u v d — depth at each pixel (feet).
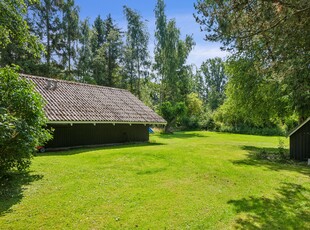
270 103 50.44
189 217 15.78
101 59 123.65
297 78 22.31
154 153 38.14
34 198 17.44
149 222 14.79
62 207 16.17
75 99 50.98
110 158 33.55
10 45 82.89
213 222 15.30
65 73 111.14
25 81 22.29
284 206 18.60
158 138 83.05
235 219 15.96
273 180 26.32
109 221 14.64
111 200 17.93
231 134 110.01
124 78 128.47
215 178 25.80
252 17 18.65
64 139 44.32
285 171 31.37
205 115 138.82
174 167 29.89
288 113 49.52
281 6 17.13
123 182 22.63
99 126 51.19
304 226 15.21
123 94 66.44
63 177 23.08
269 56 21.52
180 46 125.90
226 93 61.77
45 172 24.54
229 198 19.90
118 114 54.13
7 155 19.66
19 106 20.51
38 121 21.67
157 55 123.95
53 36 106.52
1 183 20.10
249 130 115.85
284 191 22.52
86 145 48.19
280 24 18.35
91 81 116.57
